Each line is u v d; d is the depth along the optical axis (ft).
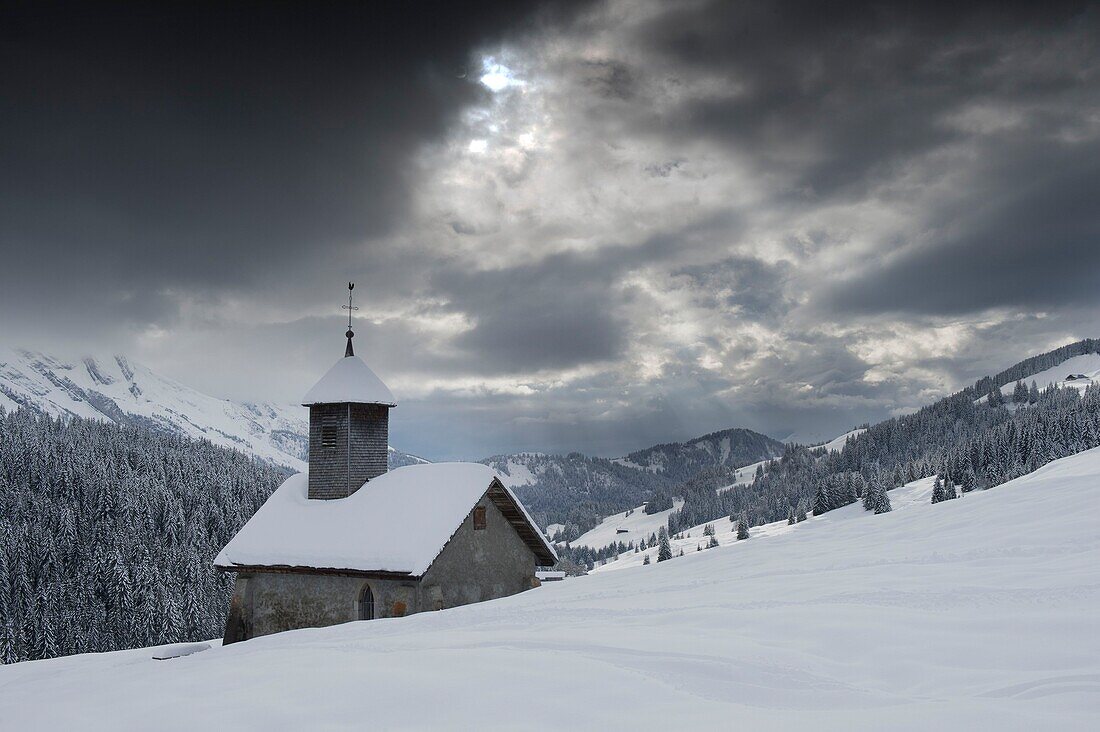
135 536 372.17
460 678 22.95
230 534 416.87
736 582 43.45
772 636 26.86
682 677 22.02
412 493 110.32
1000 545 44.42
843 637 25.76
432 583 100.32
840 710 18.40
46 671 57.16
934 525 61.21
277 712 20.98
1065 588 30.09
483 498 111.04
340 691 22.54
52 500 388.37
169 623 328.90
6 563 325.42
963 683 20.20
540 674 22.93
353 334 125.90
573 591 53.11
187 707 22.68
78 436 490.49
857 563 45.06
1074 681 19.19
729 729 17.30
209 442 586.04
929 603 29.89
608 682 21.72
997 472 566.36
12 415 475.31
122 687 27.73
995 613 27.17
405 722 19.29
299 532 110.22
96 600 339.98
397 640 32.07
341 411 119.14
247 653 34.91
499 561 112.16
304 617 105.19
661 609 35.40
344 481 117.29
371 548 101.19
